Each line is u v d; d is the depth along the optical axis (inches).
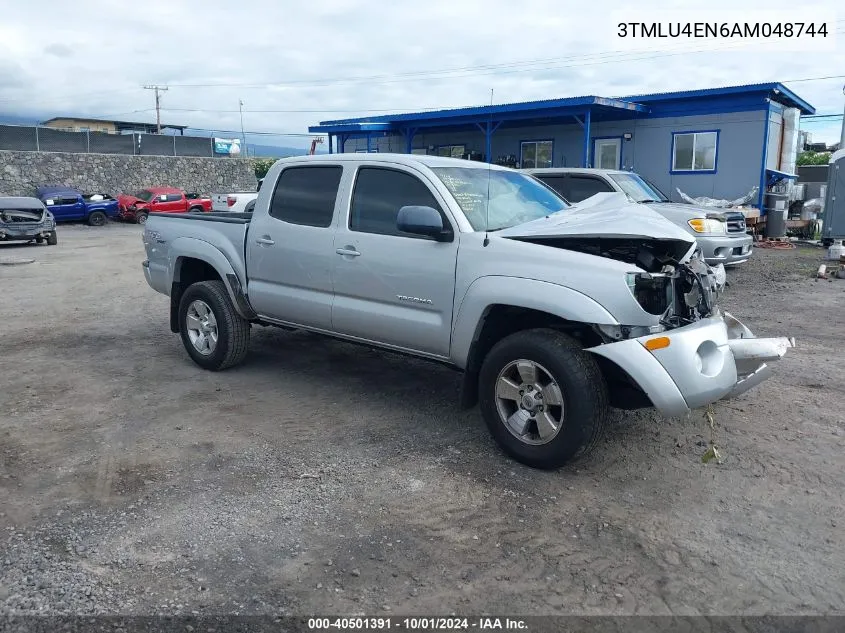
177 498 160.1
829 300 403.5
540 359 167.8
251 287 241.4
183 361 276.1
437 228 184.1
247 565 134.0
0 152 1320.1
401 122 925.8
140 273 562.9
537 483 168.6
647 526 149.3
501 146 933.8
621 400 174.9
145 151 1535.4
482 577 131.0
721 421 207.8
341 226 213.5
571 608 122.4
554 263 168.9
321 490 164.2
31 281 514.3
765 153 733.3
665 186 808.3
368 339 212.8
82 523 148.6
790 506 157.5
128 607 121.3
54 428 203.0
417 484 167.5
